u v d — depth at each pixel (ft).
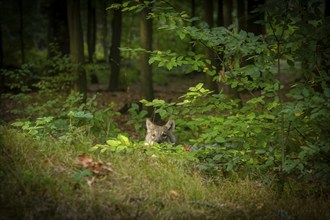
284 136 27.50
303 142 27.76
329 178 24.91
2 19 121.39
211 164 27.25
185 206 22.29
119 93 90.53
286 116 25.22
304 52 25.12
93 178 22.77
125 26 124.36
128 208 21.17
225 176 27.78
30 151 23.95
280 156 27.50
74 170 23.57
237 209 23.04
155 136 33.68
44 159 23.58
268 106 26.91
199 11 120.16
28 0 124.77
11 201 19.92
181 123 31.37
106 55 137.80
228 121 26.66
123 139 26.45
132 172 24.53
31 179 21.21
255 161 28.40
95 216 20.30
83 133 29.12
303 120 27.02
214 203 23.59
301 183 27.81
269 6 25.59
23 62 104.01
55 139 27.55
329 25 24.89
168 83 125.70
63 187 21.30
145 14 54.08
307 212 23.58
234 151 26.91
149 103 28.68
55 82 63.05
